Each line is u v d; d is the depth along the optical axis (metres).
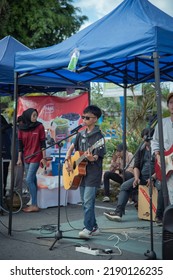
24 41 14.38
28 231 5.76
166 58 5.95
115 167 8.00
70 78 6.86
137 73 6.66
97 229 5.41
